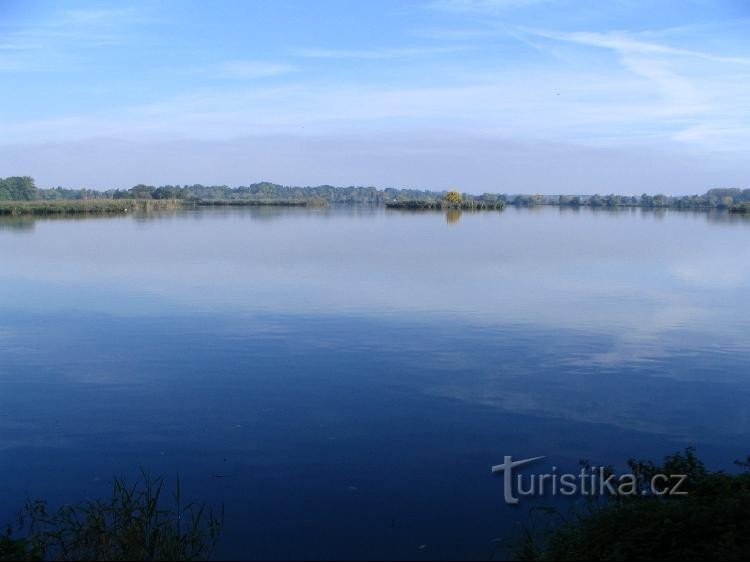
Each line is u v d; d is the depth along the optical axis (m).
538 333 16.80
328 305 20.47
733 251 38.78
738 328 17.55
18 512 7.92
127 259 32.72
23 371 13.55
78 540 6.75
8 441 10.05
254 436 10.19
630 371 13.62
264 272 27.94
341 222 69.25
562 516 7.36
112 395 12.07
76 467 9.18
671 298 22.27
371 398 11.89
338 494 8.34
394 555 6.88
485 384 12.70
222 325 17.59
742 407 11.58
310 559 6.81
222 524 7.55
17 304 20.64
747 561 5.36
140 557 6.43
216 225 61.88
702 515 5.97
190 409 11.36
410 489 8.46
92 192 129.12
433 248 39.47
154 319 18.38
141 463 9.29
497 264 31.34
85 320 18.23
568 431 10.43
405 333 16.72
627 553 5.70
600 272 28.69
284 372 13.45
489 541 7.17
